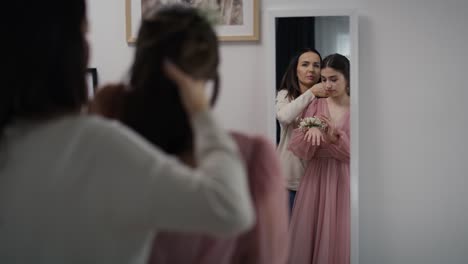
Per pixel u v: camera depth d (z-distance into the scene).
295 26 2.20
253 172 0.89
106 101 0.98
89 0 2.32
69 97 0.74
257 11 2.23
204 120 0.72
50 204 0.67
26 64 0.70
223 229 0.65
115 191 0.66
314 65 2.19
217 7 2.24
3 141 0.71
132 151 0.67
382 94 2.26
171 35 0.83
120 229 0.67
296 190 2.25
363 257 2.35
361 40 2.24
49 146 0.69
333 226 2.23
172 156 0.87
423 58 2.23
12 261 0.68
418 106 2.25
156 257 0.84
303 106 2.21
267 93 2.22
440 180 2.28
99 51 2.33
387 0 2.22
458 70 2.22
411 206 2.30
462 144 2.25
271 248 0.90
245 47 2.27
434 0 2.21
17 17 0.70
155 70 0.85
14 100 0.73
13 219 0.68
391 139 2.28
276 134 2.24
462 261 2.31
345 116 2.19
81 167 0.67
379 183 2.30
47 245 0.67
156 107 0.87
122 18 2.31
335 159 2.21
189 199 0.64
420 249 2.32
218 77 0.90
